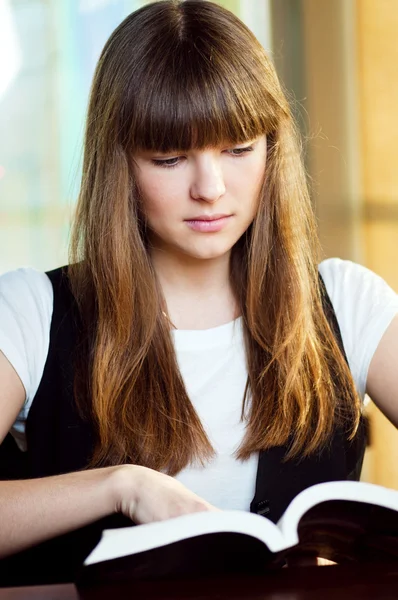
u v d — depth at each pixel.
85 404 1.28
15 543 1.01
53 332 1.31
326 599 0.75
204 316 1.33
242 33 1.18
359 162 2.88
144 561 0.79
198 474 1.26
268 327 1.30
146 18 1.17
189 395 1.28
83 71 2.91
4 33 2.88
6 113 2.91
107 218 1.25
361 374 1.37
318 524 0.86
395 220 2.89
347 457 1.35
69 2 2.89
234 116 1.10
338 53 2.88
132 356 1.26
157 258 1.32
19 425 1.33
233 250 1.35
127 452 1.24
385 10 2.86
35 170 2.94
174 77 1.09
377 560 0.90
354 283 1.43
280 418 1.26
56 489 1.02
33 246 2.94
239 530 0.78
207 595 0.76
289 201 1.31
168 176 1.14
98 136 1.24
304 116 2.87
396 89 2.88
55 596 0.77
